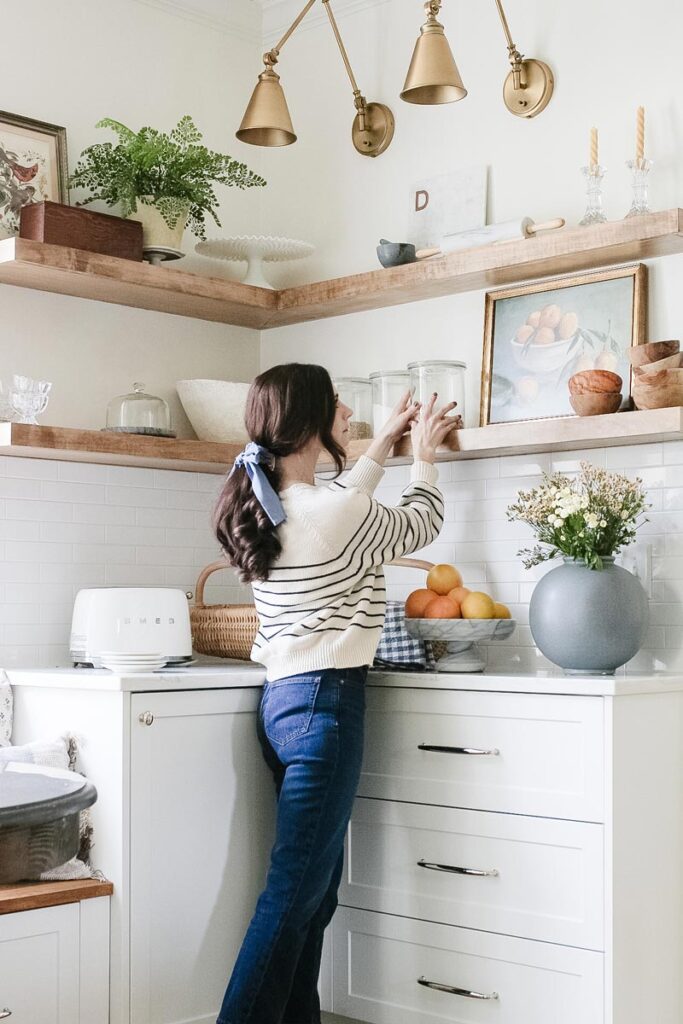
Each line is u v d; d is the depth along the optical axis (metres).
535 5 3.14
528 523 2.88
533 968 2.52
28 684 2.79
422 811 2.72
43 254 2.88
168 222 3.22
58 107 3.25
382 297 3.31
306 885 2.48
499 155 3.20
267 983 2.44
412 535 2.62
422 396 3.01
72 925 2.44
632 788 2.47
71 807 1.40
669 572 2.83
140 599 2.98
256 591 2.64
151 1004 2.56
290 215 3.70
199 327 3.58
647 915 2.51
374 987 2.79
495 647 3.14
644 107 2.92
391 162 3.44
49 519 3.18
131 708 2.55
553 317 3.03
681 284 2.83
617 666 2.67
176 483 3.49
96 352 3.31
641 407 2.68
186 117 3.31
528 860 2.54
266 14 3.78
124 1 3.42
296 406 2.59
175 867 2.62
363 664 2.57
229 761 2.74
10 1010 2.33
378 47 3.50
